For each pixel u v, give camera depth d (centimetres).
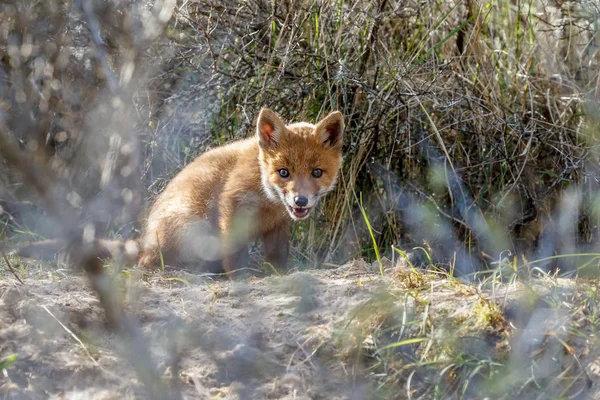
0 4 604
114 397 597
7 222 1157
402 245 1268
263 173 1051
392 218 1270
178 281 859
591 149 1221
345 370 645
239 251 1032
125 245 886
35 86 613
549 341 639
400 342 638
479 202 1261
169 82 1308
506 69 1324
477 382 625
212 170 1084
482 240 1232
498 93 1295
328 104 1270
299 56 1262
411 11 1277
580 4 1292
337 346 662
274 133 1048
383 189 1292
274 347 669
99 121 612
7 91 593
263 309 721
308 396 622
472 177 1286
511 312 675
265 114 1041
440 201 1281
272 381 636
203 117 1305
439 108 1263
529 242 1251
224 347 665
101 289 557
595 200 1185
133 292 696
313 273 877
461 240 1255
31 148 532
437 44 1264
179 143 1316
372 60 1280
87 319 693
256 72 1266
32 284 777
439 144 1286
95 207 590
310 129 1080
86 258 544
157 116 1286
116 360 640
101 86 657
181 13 1194
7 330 656
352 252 1243
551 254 1222
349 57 1274
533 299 678
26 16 607
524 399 607
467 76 1287
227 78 1283
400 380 634
